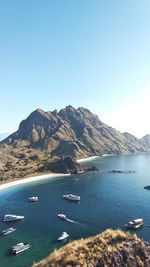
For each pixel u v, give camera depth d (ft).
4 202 481.87
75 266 67.72
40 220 353.72
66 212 389.39
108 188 568.82
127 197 473.26
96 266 68.03
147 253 75.66
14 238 289.33
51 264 72.13
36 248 259.19
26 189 599.16
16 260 233.76
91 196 497.05
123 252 73.05
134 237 80.53
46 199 490.49
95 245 75.66
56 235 293.64
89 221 338.95
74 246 77.82
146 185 590.55
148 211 374.43
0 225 338.95
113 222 329.72
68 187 603.67
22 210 416.67
